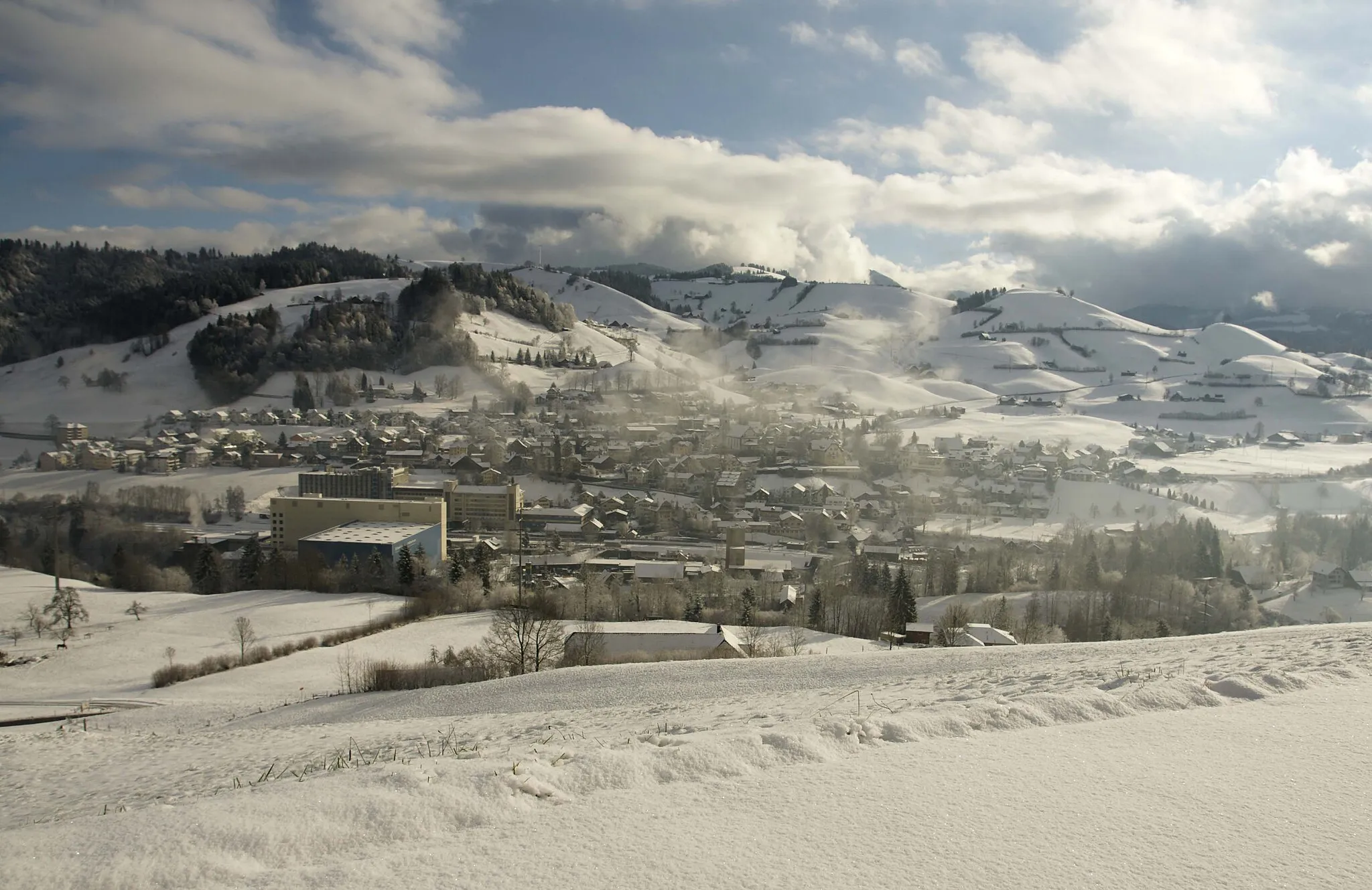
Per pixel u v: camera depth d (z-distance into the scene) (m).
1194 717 15.66
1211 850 9.98
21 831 11.99
